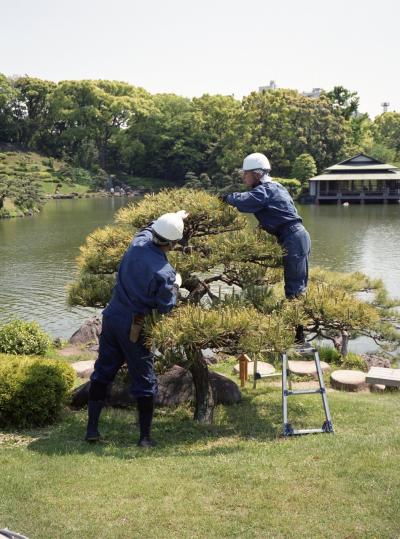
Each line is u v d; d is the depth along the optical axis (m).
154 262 5.98
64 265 29.66
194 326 5.89
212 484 4.97
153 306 6.07
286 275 6.99
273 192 6.76
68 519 4.43
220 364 11.86
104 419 7.23
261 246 6.75
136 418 7.34
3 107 105.69
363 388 9.94
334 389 9.97
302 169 79.25
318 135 86.81
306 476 5.02
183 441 6.50
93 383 6.36
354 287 12.56
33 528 4.31
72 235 41.78
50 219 54.06
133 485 5.00
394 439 5.95
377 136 113.38
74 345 14.45
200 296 7.48
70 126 107.44
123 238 7.43
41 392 6.93
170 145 96.81
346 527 4.18
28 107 109.56
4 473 5.32
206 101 95.31
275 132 86.69
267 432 6.81
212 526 4.27
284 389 6.64
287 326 6.32
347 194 73.50
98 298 7.71
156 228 5.98
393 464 5.17
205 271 6.99
